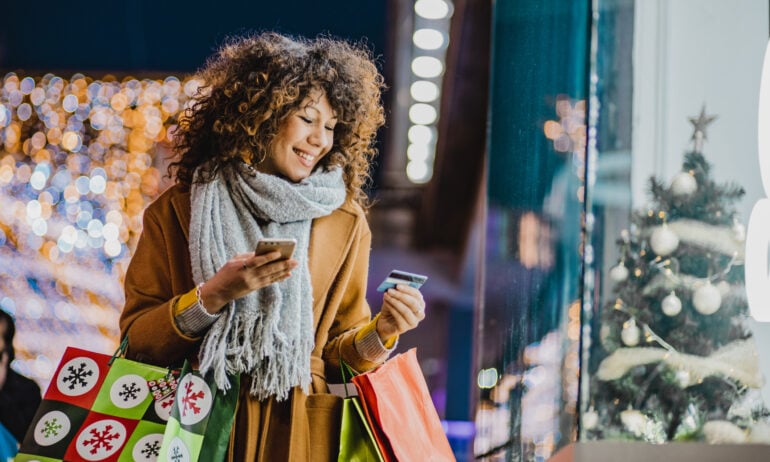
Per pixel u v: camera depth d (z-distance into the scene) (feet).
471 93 22.12
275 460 7.07
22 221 22.18
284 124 7.58
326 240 7.70
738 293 6.68
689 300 6.67
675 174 6.79
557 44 7.61
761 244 6.75
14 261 22.11
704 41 6.84
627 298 6.69
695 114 6.82
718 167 6.79
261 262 6.48
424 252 29.48
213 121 7.68
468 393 28.55
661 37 6.87
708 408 6.60
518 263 8.18
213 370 6.90
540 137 7.74
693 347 6.64
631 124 6.80
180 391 6.59
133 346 7.02
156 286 7.36
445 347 29.22
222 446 6.75
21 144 22.36
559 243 7.32
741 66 6.81
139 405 6.94
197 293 6.73
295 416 7.13
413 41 20.53
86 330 22.07
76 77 22.54
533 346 7.58
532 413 7.46
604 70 6.85
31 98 22.43
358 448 7.20
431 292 29.60
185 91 22.22
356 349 7.72
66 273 22.04
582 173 7.16
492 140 8.63
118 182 22.27
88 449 6.82
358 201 8.39
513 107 8.45
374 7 21.67
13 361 13.38
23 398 13.25
